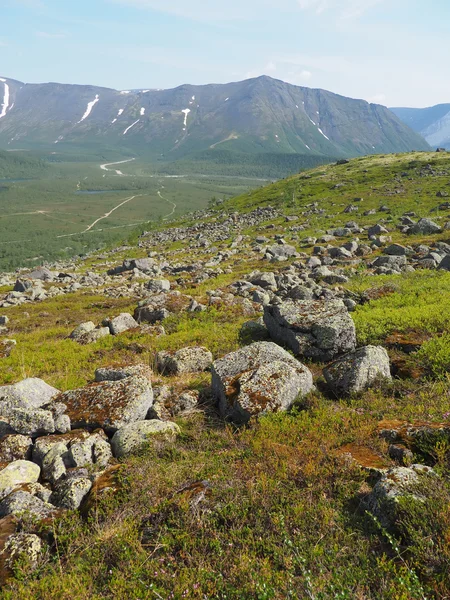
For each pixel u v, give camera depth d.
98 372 4.13
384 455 2.41
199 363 4.48
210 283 11.46
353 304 6.38
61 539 2.05
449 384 3.26
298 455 2.47
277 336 4.86
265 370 3.35
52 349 6.14
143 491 2.29
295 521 1.97
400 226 19.09
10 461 2.87
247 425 3.06
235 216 38.19
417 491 1.96
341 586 1.54
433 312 5.02
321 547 1.79
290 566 1.70
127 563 1.86
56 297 12.02
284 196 40.59
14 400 3.39
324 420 2.92
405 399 3.20
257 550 1.86
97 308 9.92
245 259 16.34
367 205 29.50
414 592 1.48
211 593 1.65
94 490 2.37
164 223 53.72
